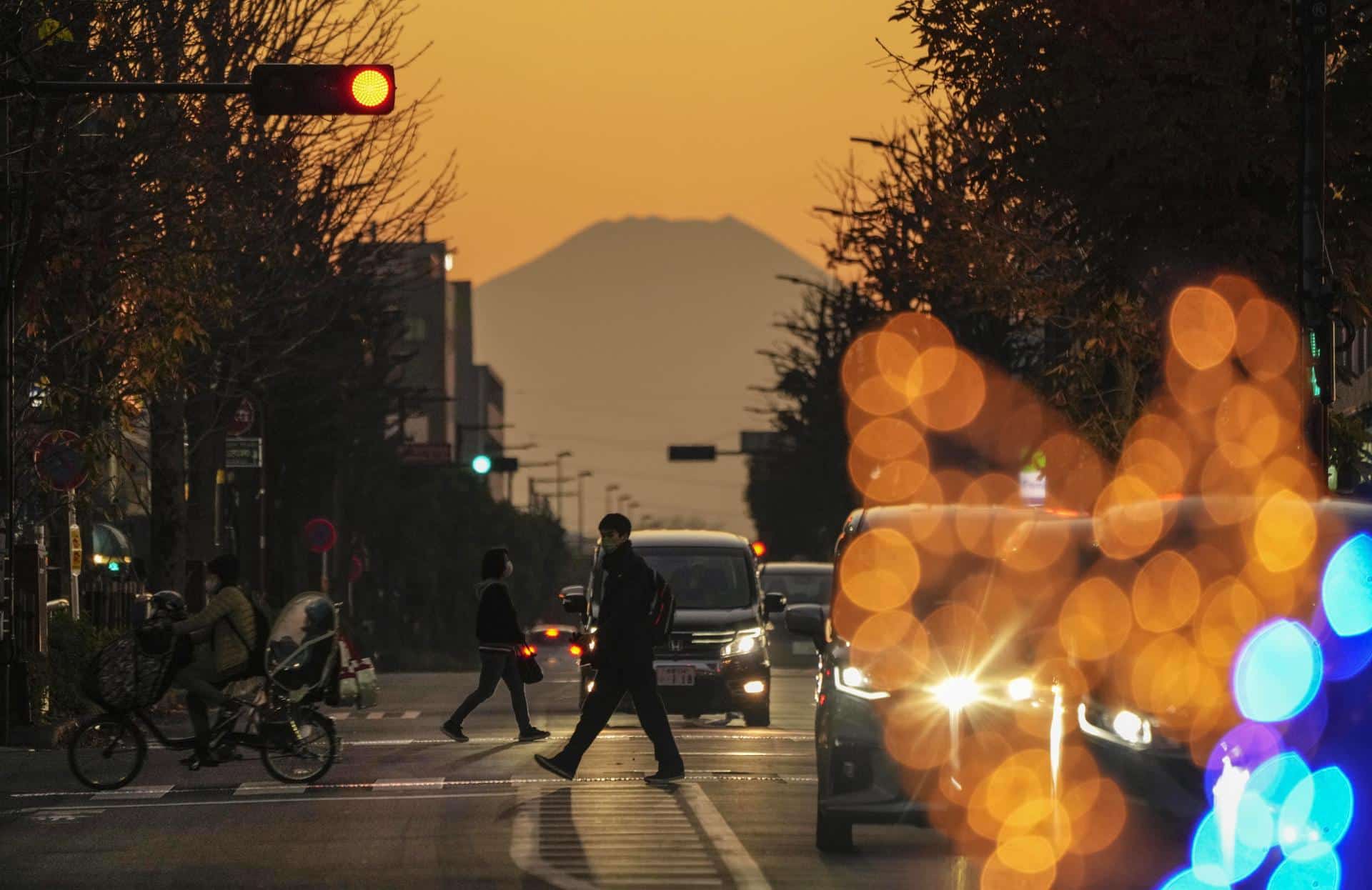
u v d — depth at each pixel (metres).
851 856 43.06
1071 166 69.31
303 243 110.56
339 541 188.62
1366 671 35.75
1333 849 34.44
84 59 80.19
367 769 63.44
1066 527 45.00
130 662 59.31
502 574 74.56
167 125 83.38
